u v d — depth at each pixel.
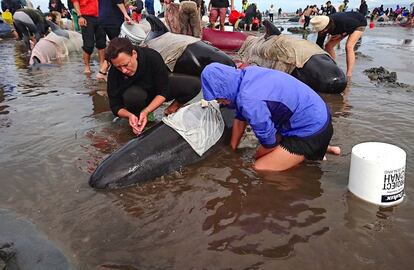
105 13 7.21
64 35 10.36
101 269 2.30
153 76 4.29
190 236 2.61
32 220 2.78
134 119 4.12
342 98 5.81
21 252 2.41
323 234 2.62
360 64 8.97
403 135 4.26
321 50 6.47
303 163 3.66
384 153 3.05
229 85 3.21
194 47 5.96
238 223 2.75
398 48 12.72
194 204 3.00
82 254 2.43
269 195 3.12
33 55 8.95
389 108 5.26
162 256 2.41
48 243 2.52
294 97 3.29
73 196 3.10
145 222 2.77
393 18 37.44
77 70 8.03
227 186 3.27
